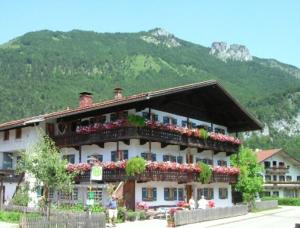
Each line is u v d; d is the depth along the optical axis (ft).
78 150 134.00
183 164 130.62
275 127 517.96
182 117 139.95
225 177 151.74
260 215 142.92
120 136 119.24
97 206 107.76
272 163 280.72
